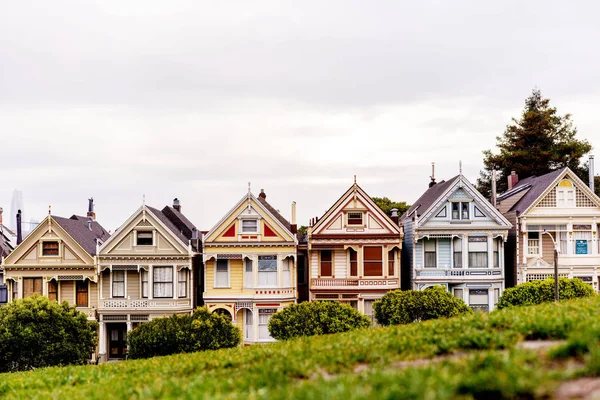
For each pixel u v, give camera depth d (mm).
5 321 36281
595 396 11469
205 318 37094
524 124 80125
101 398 16969
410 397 11859
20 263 46562
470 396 11984
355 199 47281
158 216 48281
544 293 41000
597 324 16281
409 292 40906
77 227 50250
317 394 12719
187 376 18734
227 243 46375
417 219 47594
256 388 15359
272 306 46250
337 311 38938
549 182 48656
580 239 48500
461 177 47906
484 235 47875
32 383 22562
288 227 51188
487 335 17266
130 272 46906
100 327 46062
